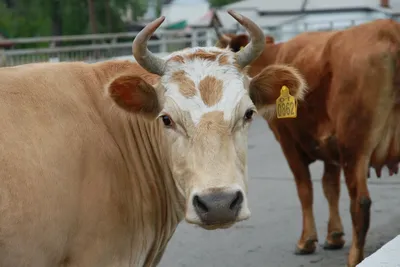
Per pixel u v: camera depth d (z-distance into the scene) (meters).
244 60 4.40
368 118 6.46
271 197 9.77
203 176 3.92
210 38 22.12
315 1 33.31
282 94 4.79
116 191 4.29
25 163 3.88
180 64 4.33
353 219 6.65
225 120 4.07
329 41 6.86
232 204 3.87
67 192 4.01
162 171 4.72
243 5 34.34
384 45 6.40
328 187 7.55
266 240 7.95
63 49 18.72
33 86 4.20
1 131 3.88
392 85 6.44
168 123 4.23
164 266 7.17
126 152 4.54
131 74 4.32
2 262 3.81
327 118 6.92
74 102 4.30
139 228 4.52
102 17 35.28
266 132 15.68
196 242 8.00
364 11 32.12
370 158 6.68
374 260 3.80
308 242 7.37
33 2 35.59
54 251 4.01
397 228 8.09
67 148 4.08
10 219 3.77
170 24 38.34
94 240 4.14
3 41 18.39
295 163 7.52
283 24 30.69
